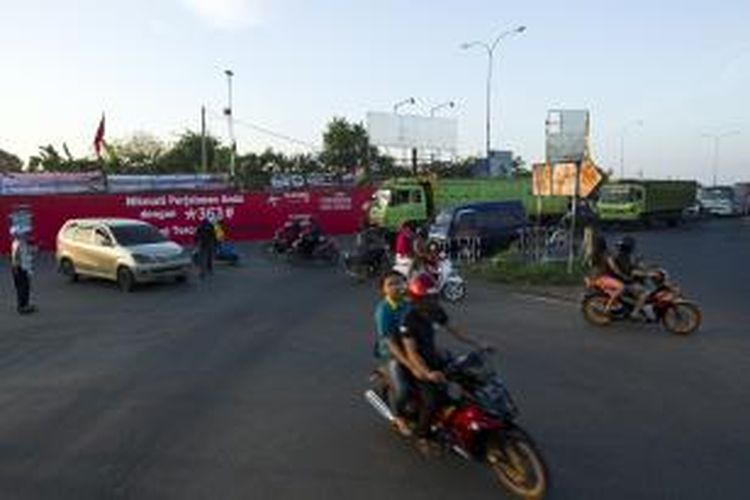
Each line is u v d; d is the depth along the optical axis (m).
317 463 8.44
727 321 17.23
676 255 35.25
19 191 47.78
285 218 44.53
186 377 12.48
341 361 13.48
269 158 94.62
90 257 25.30
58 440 9.38
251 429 9.68
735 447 8.80
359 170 81.81
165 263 24.56
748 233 51.53
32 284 25.77
